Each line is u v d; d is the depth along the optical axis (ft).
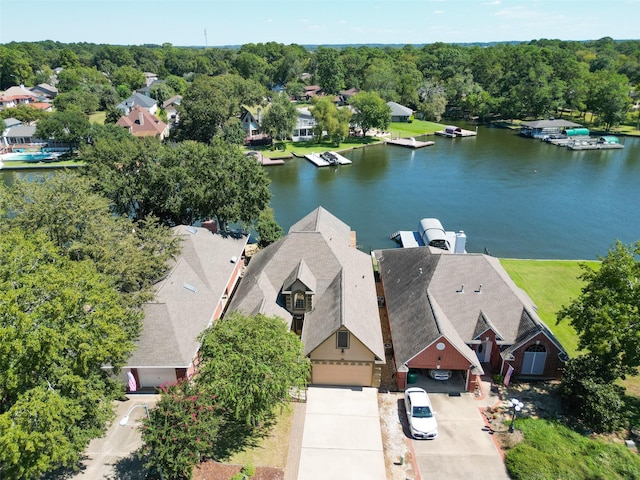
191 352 113.70
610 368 108.27
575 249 216.13
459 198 287.07
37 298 85.56
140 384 115.96
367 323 122.93
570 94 517.55
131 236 142.20
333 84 651.66
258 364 92.68
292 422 106.42
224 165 181.68
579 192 296.51
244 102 496.64
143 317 110.83
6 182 314.35
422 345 112.88
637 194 291.79
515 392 115.55
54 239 132.05
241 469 91.66
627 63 644.69
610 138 428.15
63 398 81.25
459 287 130.41
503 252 213.05
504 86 576.20
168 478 88.07
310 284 131.44
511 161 374.22
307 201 283.79
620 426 103.04
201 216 191.83
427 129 495.00
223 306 148.87
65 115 374.63
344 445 99.60
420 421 102.32
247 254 193.77
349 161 372.38
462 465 94.38
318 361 116.37
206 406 88.99
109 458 95.04
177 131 406.62
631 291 107.45
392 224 246.27
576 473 89.35
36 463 76.13
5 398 84.94
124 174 192.44
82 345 84.17
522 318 122.62
